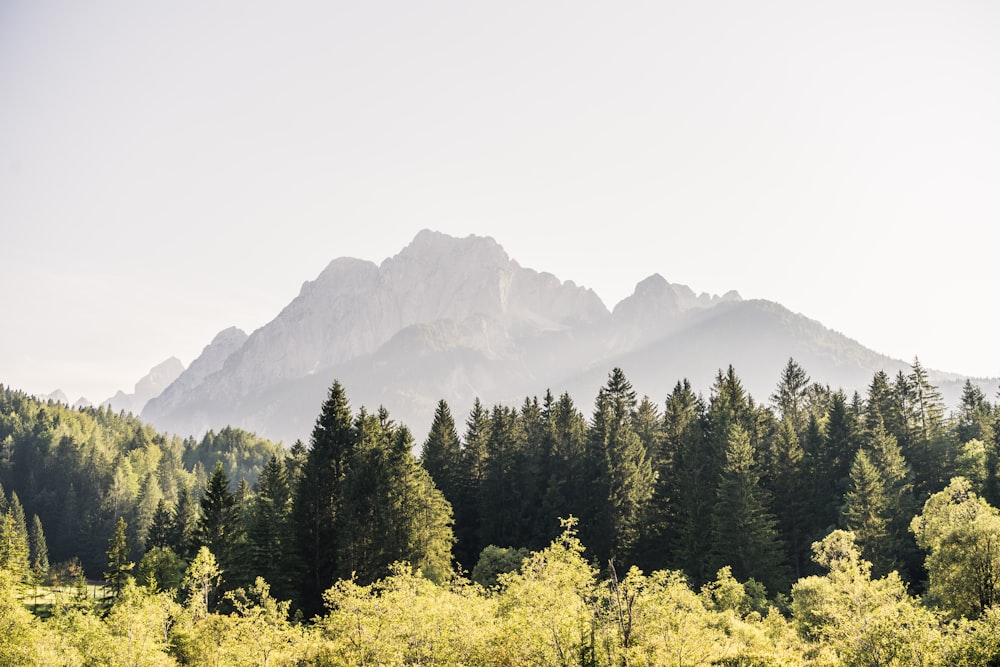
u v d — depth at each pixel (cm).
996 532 3791
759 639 3462
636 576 3259
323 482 7244
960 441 8862
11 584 4519
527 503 8694
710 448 8431
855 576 3475
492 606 3703
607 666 3041
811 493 7550
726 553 6500
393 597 3469
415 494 7062
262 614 4266
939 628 3266
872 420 8769
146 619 4081
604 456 8319
